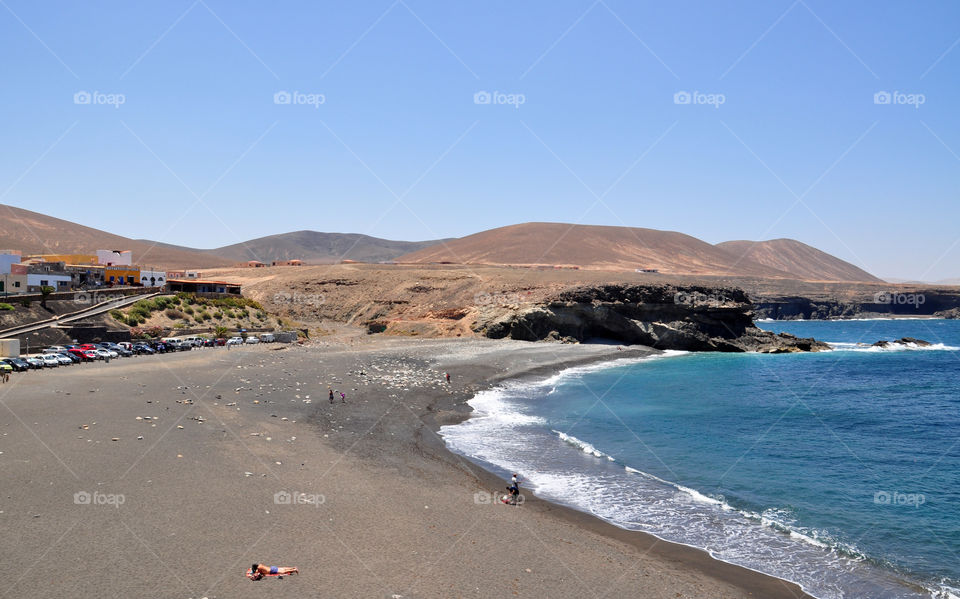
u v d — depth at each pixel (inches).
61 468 957.2
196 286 3668.8
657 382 2460.6
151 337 2755.9
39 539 719.1
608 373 2701.8
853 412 1900.8
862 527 919.0
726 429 1596.9
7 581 624.1
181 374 1919.3
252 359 2395.4
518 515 919.0
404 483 1023.6
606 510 967.6
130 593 614.9
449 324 4067.4
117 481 915.4
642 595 683.4
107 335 2519.7
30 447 1053.2
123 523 775.1
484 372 2480.3
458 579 692.1
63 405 1376.7
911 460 1318.9
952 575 759.7
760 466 1249.4
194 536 751.7
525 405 1860.2
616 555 790.5
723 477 1165.7
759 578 741.3
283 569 674.2
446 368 2506.2
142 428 1211.9
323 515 848.3
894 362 3467.0
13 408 1334.9
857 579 744.3
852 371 3026.6
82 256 4554.6
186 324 3083.2
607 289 4001.0
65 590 613.3
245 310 3560.5
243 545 738.8
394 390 1919.3
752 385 2460.6
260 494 907.4
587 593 679.7
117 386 1642.5
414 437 1365.7
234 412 1422.2
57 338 2358.5
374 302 4911.4
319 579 667.4
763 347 4018.2
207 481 943.0
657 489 1081.4
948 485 1138.0
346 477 1025.5
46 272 3270.2
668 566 765.3
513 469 1178.0
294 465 1065.5
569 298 3909.9
